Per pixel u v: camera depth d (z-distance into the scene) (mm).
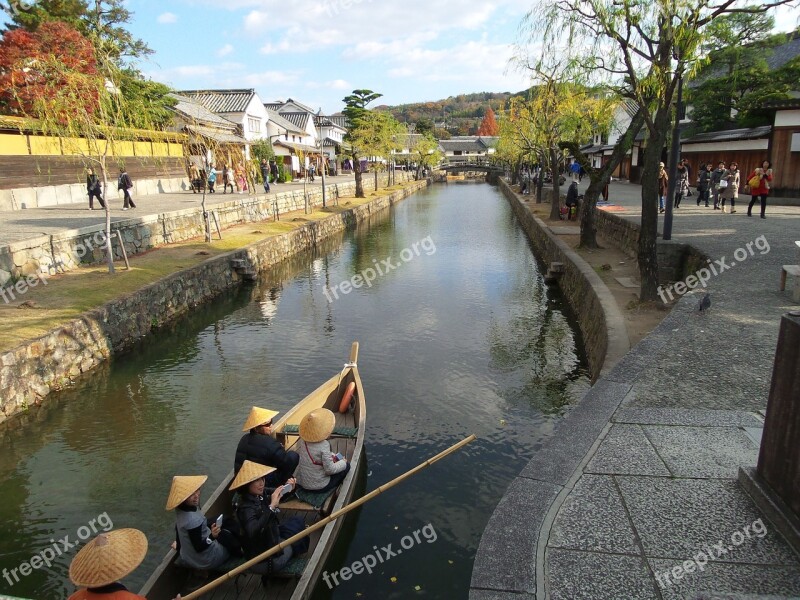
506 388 9289
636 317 9102
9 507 6227
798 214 16812
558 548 3537
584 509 3902
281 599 4207
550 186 39188
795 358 3521
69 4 20656
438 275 18828
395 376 9852
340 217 28969
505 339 11883
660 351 6684
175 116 20984
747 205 19703
